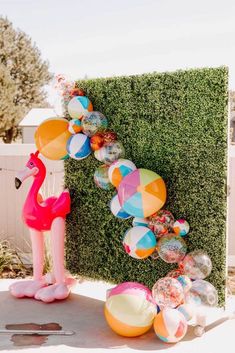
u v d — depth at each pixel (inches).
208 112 212.2
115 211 225.9
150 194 208.5
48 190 307.3
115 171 222.1
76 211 259.6
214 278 217.0
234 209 310.5
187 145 217.8
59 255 246.8
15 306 239.3
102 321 219.1
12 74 1546.5
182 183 220.2
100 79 243.4
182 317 192.4
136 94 230.8
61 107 256.7
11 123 1349.7
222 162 211.5
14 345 193.3
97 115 233.9
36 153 250.5
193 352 186.5
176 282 196.5
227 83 208.5
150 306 196.7
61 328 211.0
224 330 206.7
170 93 221.0
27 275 305.7
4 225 329.4
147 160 228.7
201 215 217.3
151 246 212.8
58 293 243.0
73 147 235.3
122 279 242.7
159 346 191.9
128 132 233.9
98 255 251.9
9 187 326.6
